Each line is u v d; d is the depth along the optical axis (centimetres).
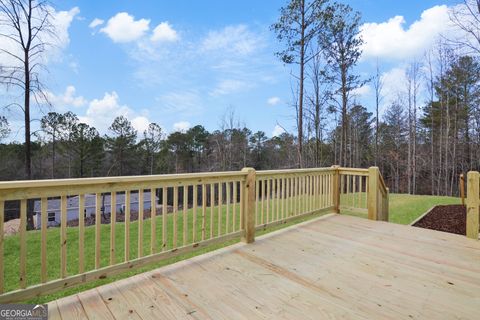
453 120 1791
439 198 970
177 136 2867
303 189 442
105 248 471
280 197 402
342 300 207
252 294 216
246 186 341
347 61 1288
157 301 204
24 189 184
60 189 200
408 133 2034
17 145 1430
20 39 939
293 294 216
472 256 298
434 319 183
